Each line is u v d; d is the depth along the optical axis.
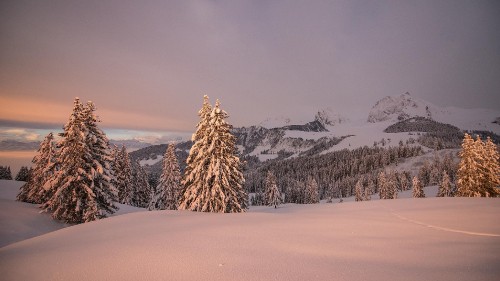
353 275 6.26
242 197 26.05
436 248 8.74
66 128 25.44
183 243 9.25
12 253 9.13
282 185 142.75
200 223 13.70
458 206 18.09
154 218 15.80
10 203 28.83
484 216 14.30
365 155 167.75
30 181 35.50
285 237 10.22
